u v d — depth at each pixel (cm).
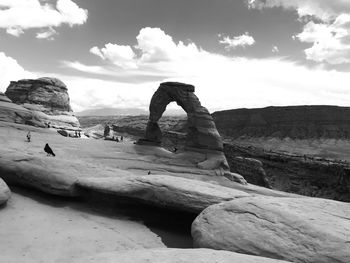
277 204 1208
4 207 1509
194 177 3438
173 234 1427
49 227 1340
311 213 1131
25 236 1212
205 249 927
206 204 1416
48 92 10881
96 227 1402
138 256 852
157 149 4425
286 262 834
